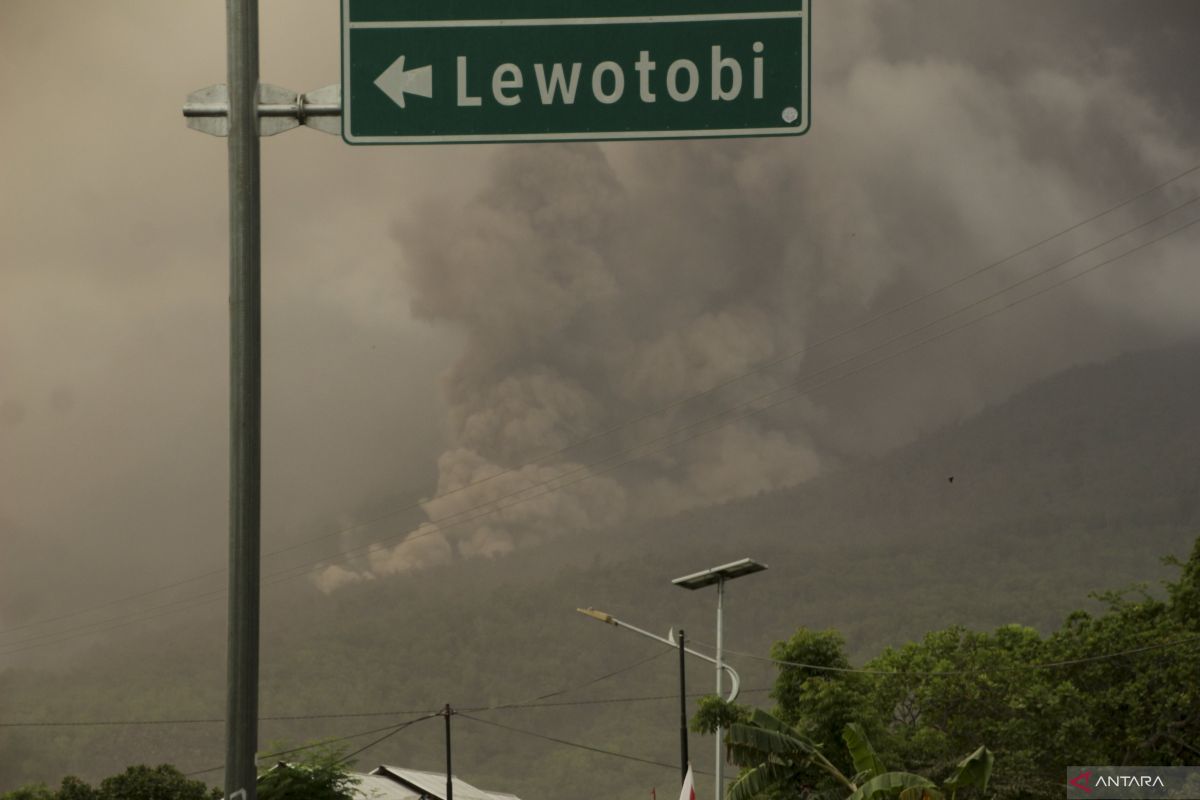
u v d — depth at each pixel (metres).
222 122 16.97
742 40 16.45
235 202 16.75
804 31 16.45
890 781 55.41
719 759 67.38
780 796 67.25
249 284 16.66
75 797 91.56
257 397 16.55
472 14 16.70
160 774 93.06
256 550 16.30
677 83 16.48
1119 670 91.44
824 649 78.31
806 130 16.30
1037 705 83.94
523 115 16.58
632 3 16.61
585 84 16.55
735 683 70.50
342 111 16.69
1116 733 89.69
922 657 88.56
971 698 83.38
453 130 16.62
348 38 16.75
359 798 111.81
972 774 53.91
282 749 95.38
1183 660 88.12
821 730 74.81
